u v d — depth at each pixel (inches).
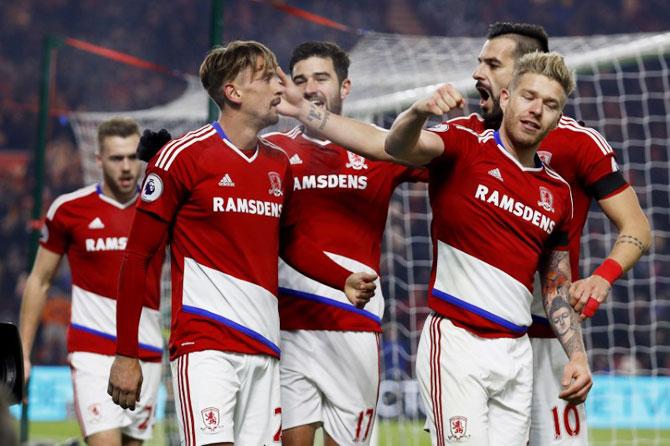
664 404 772.6
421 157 281.7
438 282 297.1
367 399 354.0
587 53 502.0
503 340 292.2
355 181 346.0
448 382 290.8
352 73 545.0
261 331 302.4
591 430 771.4
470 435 287.6
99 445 411.8
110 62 1649.9
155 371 422.6
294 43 1704.0
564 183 299.0
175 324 301.3
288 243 323.6
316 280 322.3
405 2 1726.1
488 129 315.6
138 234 299.0
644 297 1077.8
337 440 352.5
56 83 1604.3
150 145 328.8
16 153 1445.6
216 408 289.7
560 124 326.0
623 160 1273.4
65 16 1672.0
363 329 350.0
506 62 316.5
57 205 427.8
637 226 318.0
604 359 1019.3
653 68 1316.4
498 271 290.5
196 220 299.6
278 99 299.9
